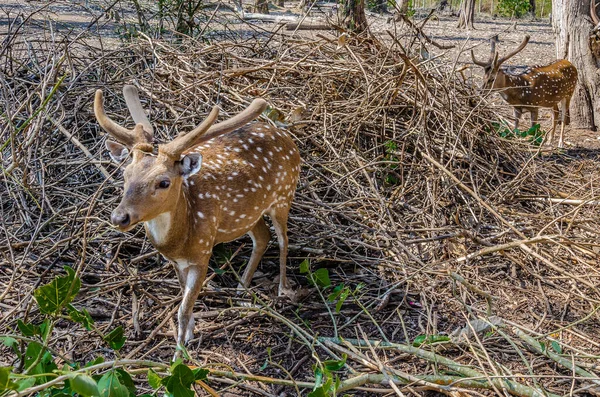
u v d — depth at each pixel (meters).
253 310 3.90
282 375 3.60
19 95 5.52
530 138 7.30
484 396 3.30
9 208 4.98
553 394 3.28
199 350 3.75
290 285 4.44
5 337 3.01
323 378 3.44
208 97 5.19
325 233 4.75
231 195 3.73
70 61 5.33
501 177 6.20
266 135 4.11
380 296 4.34
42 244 4.46
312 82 6.06
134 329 3.88
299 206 4.93
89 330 3.49
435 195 5.40
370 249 4.88
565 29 8.98
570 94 8.37
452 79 6.74
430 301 4.34
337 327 4.02
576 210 4.77
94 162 4.52
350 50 6.11
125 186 3.11
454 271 4.63
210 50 6.05
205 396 3.38
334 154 5.44
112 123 3.41
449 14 25.98
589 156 7.62
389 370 3.37
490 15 28.62
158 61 5.89
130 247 4.64
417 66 6.01
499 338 3.95
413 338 3.97
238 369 3.62
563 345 3.60
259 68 5.69
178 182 3.23
